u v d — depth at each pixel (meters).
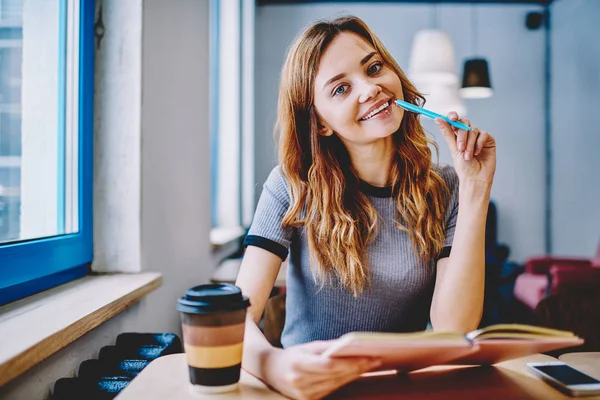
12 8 1.22
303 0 5.69
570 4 5.19
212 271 2.91
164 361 0.91
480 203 1.03
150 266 1.68
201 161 2.56
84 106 1.47
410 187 1.17
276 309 1.52
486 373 0.86
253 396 0.75
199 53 2.49
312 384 0.71
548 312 1.80
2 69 1.18
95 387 0.95
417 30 5.65
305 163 1.23
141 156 1.56
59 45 1.41
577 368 0.90
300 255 1.20
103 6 1.55
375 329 1.17
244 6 4.84
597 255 3.82
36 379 0.95
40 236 1.32
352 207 1.17
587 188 4.92
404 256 1.15
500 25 5.61
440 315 1.02
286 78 1.20
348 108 1.08
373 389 0.78
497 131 5.64
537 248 5.64
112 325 1.33
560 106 5.46
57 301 1.13
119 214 1.56
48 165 1.38
